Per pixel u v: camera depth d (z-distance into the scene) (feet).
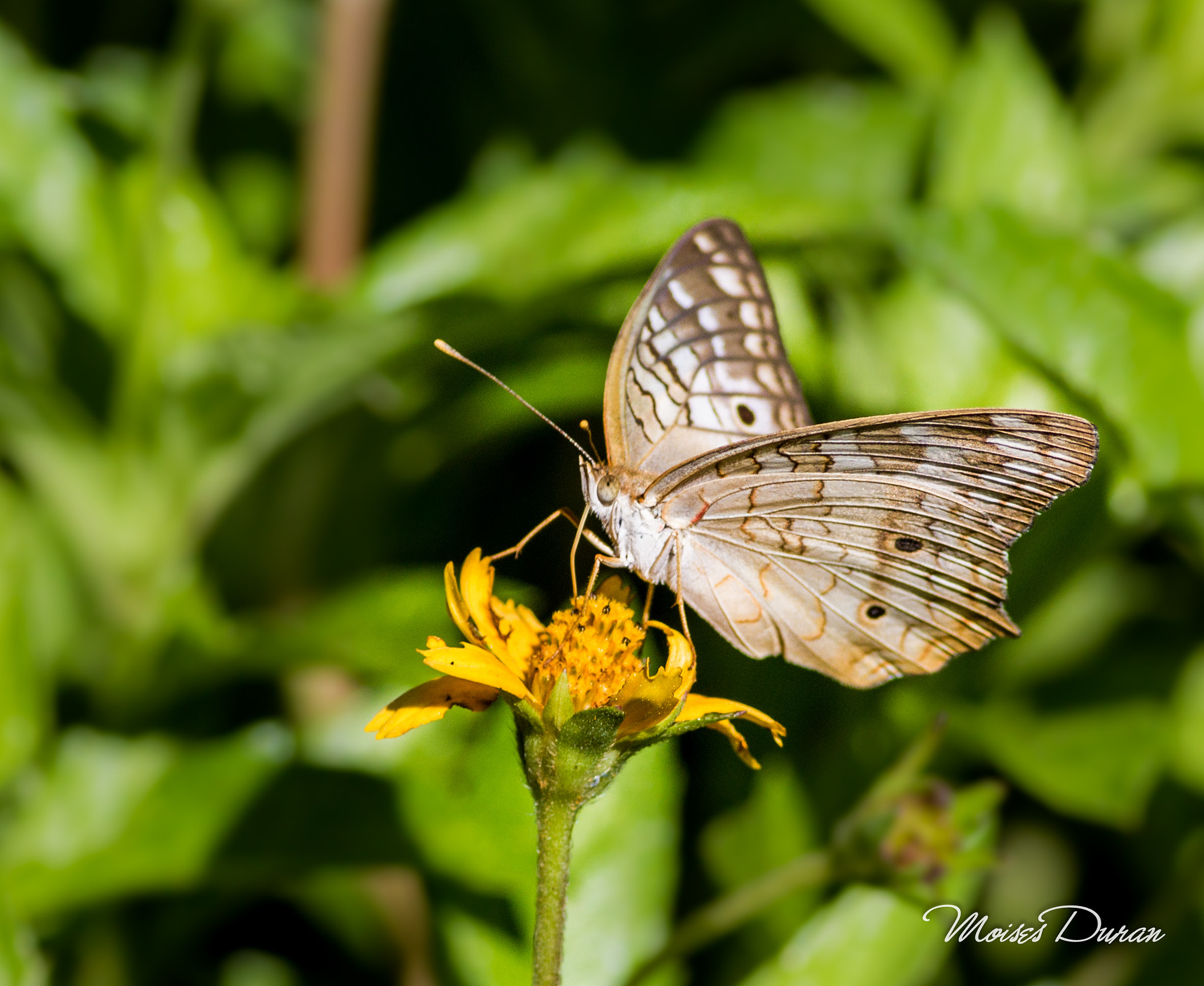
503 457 2.08
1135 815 2.04
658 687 1.92
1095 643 2.10
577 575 2.07
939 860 1.97
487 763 2.03
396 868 1.99
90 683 2.06
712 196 2.07
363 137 2.08
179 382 2.03
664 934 2.02
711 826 2.05
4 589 2.03
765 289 2.00
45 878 1.98
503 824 2.02
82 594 2.08
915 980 2.01
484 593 1.95
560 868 1.92
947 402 2.08
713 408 2.00
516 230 2.07
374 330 2.02
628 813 2.03
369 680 2.07
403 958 2.04
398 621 2.04
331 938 2.07
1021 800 2.08
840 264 2.09
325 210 2.08
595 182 2.07
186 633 2.03
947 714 1.97
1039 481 1.96
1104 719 2.07
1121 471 2.04
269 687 2.10
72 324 2.06
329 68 2.08
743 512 1.99
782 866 2.04
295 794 2.00
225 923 2.08
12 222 2.05
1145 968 2.03
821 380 2.08
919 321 2.10
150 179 2.06
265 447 2.04
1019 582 2.05
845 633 2.00
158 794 2.00
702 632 2.06
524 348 2.07
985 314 2.06
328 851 1.99
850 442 1.97
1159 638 2.09
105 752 2.02
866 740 2.06
